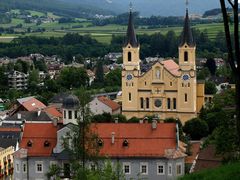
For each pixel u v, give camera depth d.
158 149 160.88
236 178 73.44
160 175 160.12
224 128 110.38
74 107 170.88
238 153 106.56
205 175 77.56
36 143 169.00
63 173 140.38
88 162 130.50
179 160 160.00
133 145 162.62
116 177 111.81
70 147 147.38
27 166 167.00
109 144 163.38
